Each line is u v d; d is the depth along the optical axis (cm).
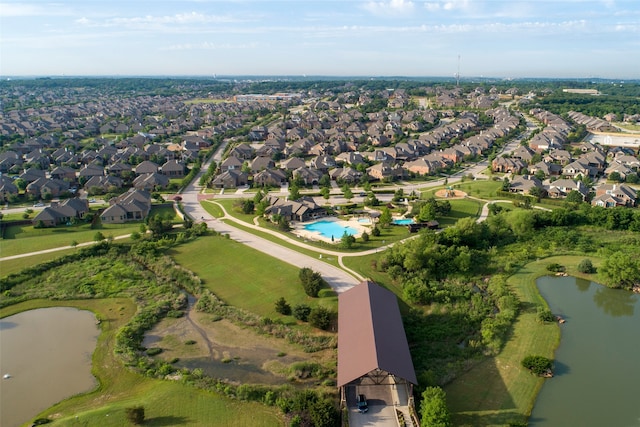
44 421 5500
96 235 10588
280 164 19250
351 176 16912
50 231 11694
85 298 8562
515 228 11375
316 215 13200
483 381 6106
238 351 6988
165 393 5903
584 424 5394
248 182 17025
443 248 9969
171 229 11712
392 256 9581
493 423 5341
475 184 16125
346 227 12238
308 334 7319
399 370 5503
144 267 9862
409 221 12319
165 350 7031
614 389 6025
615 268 8838
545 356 6675
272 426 5338
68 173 16888
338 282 8844
